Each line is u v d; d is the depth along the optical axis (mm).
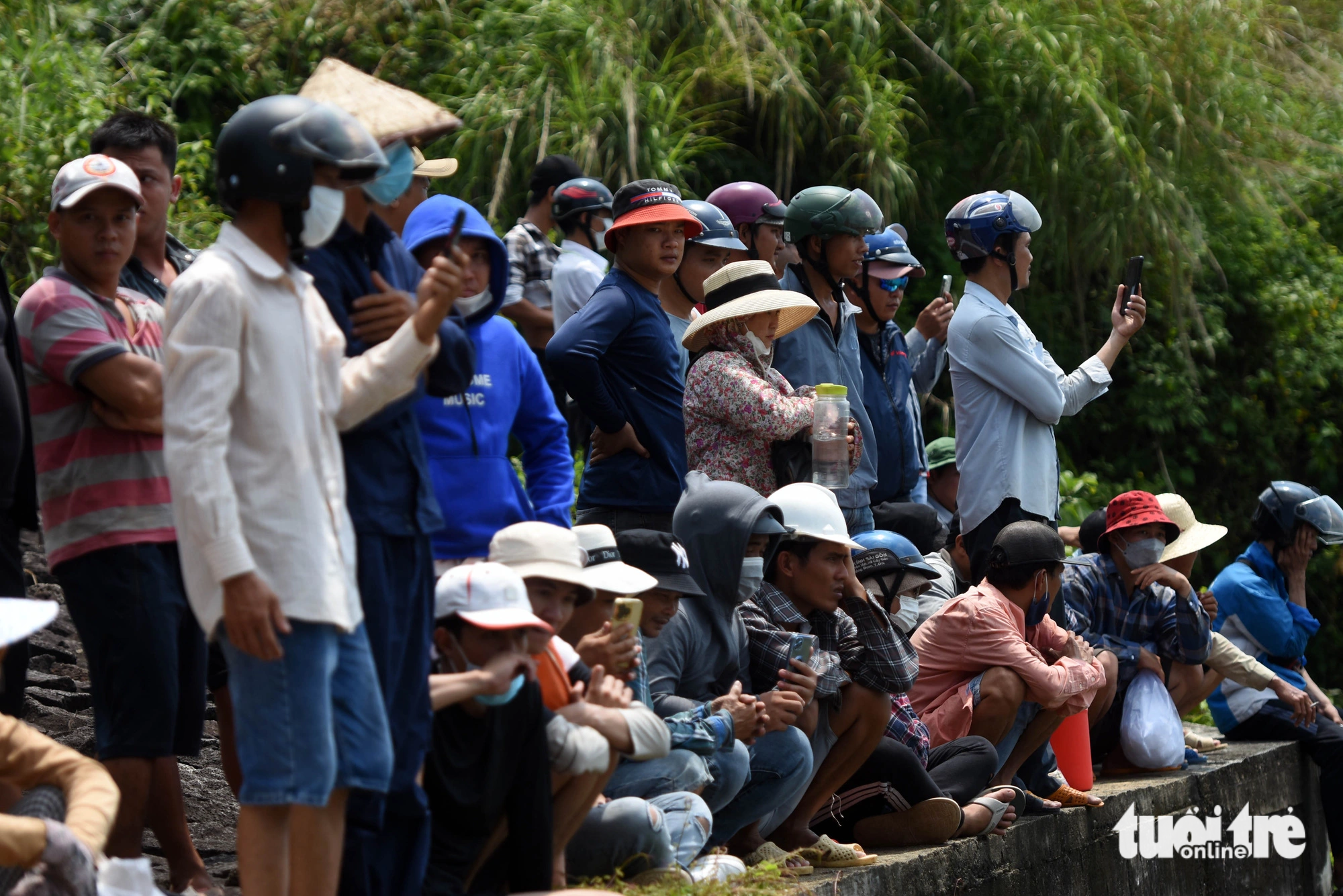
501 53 34969
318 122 10195
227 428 9719
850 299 23797
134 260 14266
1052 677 20594
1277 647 31266
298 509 9992
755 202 23781
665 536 16047
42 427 13039
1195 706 29297
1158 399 43188
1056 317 42000
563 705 13609
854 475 21172
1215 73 43344
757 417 18828
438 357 11547
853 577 17781
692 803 14781
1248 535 46250
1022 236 23078
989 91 39844
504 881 13141
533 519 16266
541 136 33500
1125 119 40594
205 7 36312
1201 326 41844
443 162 16812
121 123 14469
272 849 10023
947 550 23953
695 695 16391
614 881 13945
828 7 38031
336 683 10359
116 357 12742
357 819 11375
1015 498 22766
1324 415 47562
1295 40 50688
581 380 18391
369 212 11711
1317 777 32219
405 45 36219
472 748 12562
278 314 10141
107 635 12711
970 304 23141
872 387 22766
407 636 11344
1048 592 21438
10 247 30281
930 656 21125
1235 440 45875
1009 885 20047
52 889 9023
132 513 12789
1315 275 48094
